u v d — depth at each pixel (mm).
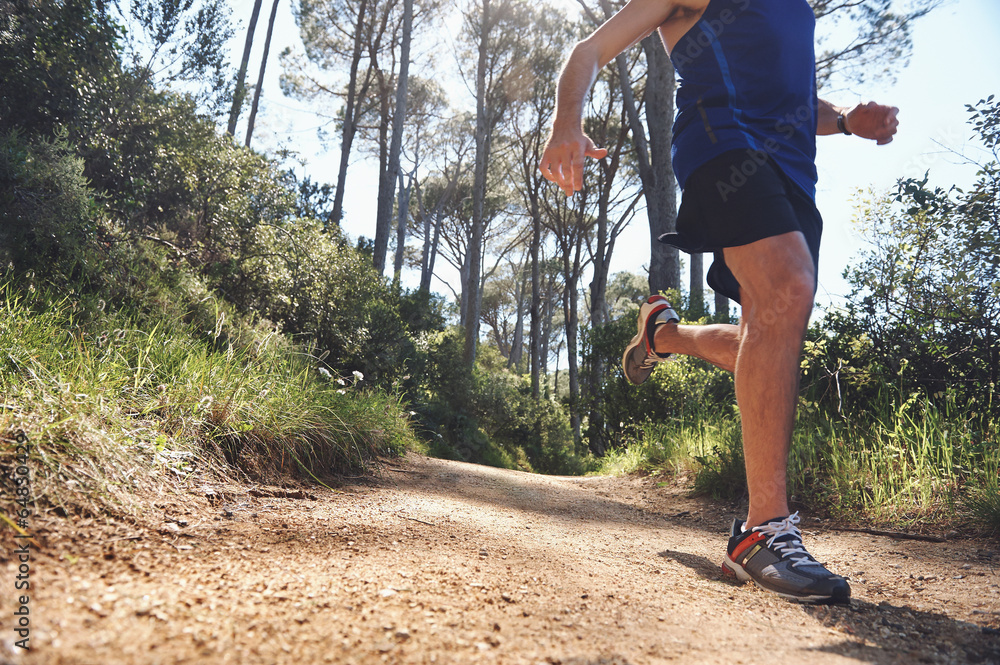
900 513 2352
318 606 863
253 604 834
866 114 1776
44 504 1141
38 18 4758
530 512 2387
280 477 2207
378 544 1346
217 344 3850
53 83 4691
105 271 3785
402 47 15953
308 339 6273
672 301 8242
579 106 1386
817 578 1224
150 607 760
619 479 4250
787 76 1475
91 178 4941
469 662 728
